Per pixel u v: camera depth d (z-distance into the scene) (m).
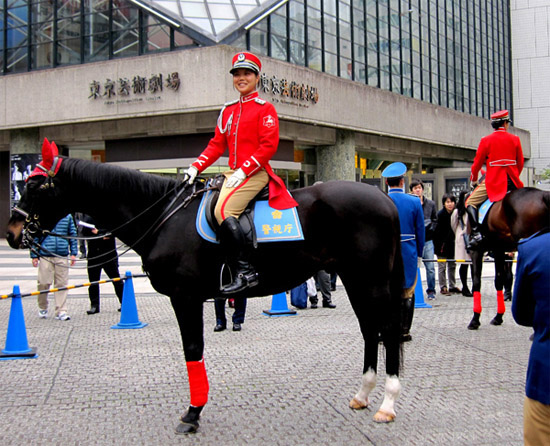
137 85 21.98
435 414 5.03
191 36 21.52
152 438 4.59
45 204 4.99
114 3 23.77
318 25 26.42
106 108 22.75
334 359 6.96
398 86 32.03
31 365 6.83
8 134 26.91
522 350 7.33
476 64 40.50
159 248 4.84
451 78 37.41
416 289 10.73
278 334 8.48
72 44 24.81
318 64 26.36
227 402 5.43
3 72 26.38
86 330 8.88
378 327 5.02
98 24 24.19
